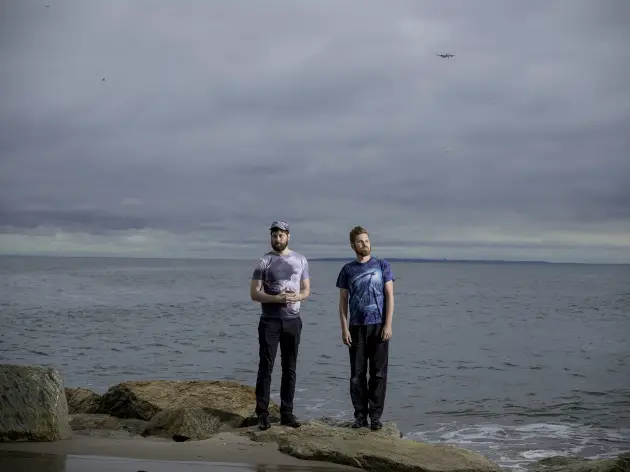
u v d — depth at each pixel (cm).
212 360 2225
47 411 688
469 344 2844
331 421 865
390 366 2170
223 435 744
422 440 1192
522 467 991
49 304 4816
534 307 5538
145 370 1997
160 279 10544
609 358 2430
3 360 2139
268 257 779
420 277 16800
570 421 1362
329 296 7069
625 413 1448
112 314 4084
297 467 626
